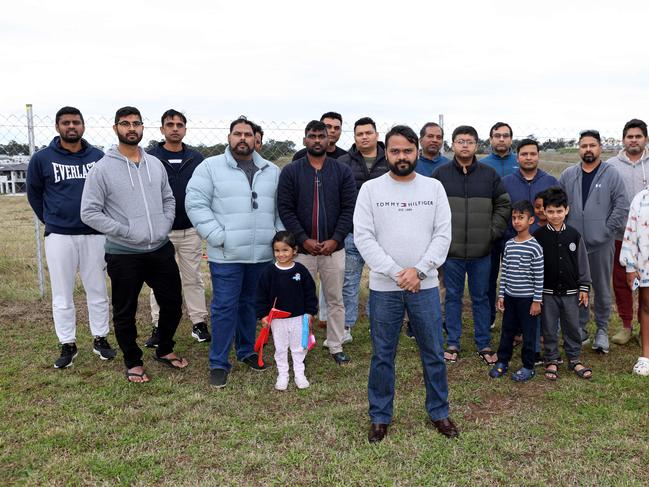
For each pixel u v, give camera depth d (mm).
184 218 5090
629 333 5109
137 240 3988
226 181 4156
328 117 5336
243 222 4160
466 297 6887
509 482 2812
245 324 4605
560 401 3820
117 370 4465
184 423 3488
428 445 3178
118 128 3969
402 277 2975
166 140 5051
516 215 4188
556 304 4273
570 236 4242
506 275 4289
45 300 6582
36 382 4199
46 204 4434
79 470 2949
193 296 5270
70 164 4430
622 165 5227
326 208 4430
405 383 4211
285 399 3916
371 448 3148
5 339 5227
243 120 4125
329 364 4656
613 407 3674
